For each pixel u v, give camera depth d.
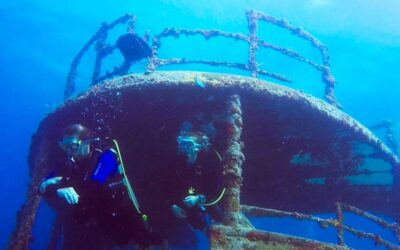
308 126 6.38
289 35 38.91
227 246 3.70
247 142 6.98
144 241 3.75
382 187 7.75
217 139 6.09
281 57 36.88
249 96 5.80
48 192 3.39
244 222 4.36
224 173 4.95
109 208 3.47
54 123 6.79
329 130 6.38
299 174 7.77
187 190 5.00
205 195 5.20
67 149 3.41
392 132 11.02
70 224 7.98
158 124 6.64
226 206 4.61
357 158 7.04
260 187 8.27
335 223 5.11
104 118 6.57
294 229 30.84
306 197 8.39
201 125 6.19
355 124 6.30
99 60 9.22
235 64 7.94
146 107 6.18
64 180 3.45
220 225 4.02
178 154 4.97
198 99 5.89
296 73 37.91
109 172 3.39
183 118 6.34
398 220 8.21
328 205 8.64
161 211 8.97
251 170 7.82
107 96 5.98
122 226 3.60
